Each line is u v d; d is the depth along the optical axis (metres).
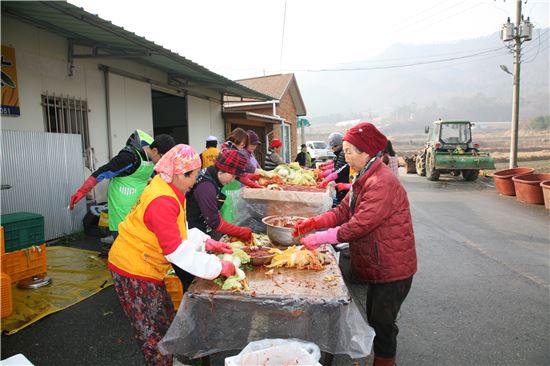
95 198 7.15
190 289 2.27
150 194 2.27
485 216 9.54
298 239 2.96
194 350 2.29
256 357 1.98
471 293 4.74
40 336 3.48
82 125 7.18
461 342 3.60
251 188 4.31
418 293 4.74
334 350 2.25
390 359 2.66
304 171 5.91
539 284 5.04
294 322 2.28
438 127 18.56
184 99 11.55
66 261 5.26
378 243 2.50
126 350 3.31
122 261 2.39
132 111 8.59
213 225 3.10
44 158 5.93
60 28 6.19
